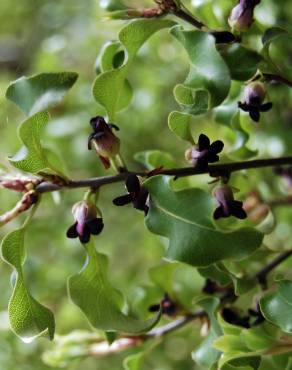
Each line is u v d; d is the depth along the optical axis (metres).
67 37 0.87
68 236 0.41
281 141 0.56
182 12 0.42
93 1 0.79
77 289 0.42
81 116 0.73
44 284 0.72
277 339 0.42
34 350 0.67
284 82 0.42
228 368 0.42
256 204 0.50
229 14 0.43
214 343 0.42
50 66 0.79
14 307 0.41
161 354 0.77
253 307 0.45
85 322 0.71
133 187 0.40
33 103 0.40
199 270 0.43
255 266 0.48
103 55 0.44
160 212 0.40
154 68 0.71
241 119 0.49
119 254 0.79
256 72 0.42
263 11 0.54
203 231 0.40
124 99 0.44
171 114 0.41
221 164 0.42
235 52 0.41
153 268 0.48
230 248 0.40
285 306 0.41
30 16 1.09
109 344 0.45
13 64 1.13
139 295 0.48
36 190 0.41
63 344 0.50
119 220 0.78
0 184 0.41
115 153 0.41
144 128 0.75
